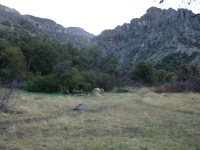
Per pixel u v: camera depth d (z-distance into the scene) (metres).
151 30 144.62
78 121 8.85
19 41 58.25
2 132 6.93
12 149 5.23
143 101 17.38
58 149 5.41
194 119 9.84
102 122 8.87
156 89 28.16
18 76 27.38
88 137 6.60
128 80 41.59
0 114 9.76
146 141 6.28
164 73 55.41
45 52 49.12
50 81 28.62
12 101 13.42
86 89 31.66
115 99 19.14
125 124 8.56
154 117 10.22
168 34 114.75
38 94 24.48
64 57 55.50
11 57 35.41
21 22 143.12
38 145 5.62
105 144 5.87
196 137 6.84
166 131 7.55
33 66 47.72
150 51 112.75
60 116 10.31
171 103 14.63
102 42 183.50
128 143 5.95
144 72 50.53
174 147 5.73
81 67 56.41
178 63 75.69
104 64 62.50
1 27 86.44
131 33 168.50
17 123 8.48
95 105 14.80
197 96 19.23
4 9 171.12
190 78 28.20
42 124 8.19
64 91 29.64
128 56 127.81
